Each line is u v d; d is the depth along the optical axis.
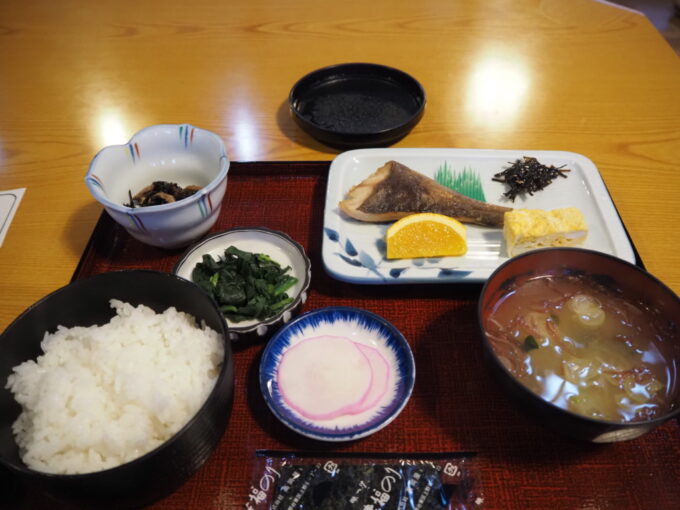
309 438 0.27
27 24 0.59
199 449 0.24
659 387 0.25
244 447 0.27
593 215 0.36
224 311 0.31
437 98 0.47
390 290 0.34
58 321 0.28
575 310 0.28
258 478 0.26
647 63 0.50
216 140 0.35
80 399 0.25
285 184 0.41
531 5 0.58
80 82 0.51
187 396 0.25
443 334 0.31
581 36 0.54
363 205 0.36
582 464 0.26
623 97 0.47
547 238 0.33
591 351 0.27
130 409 0.25
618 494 0.25
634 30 0.54
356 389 0.28
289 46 0.54
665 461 0.25
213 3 0.60
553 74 0.49
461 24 0.56
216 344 0.27
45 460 0.24
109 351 0.27
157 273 0.27
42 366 0.26
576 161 0.39
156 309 0.30
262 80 0.50
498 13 0.57
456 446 0.26
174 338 0.27
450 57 0.52
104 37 0.56
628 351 0.27
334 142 0.42
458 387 0.29
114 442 0.24
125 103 0.49
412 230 0.33
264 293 0.31
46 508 0.24
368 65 0.47
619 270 0.28
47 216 0.39
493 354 0.24
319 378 0.28
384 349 0.29
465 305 0.33
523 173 0.38
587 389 0.25
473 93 0.48
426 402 0.28
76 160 0.43
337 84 0.47
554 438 0.27
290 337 0.30
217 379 0.24
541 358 0.27
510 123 0.45
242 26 0.57
